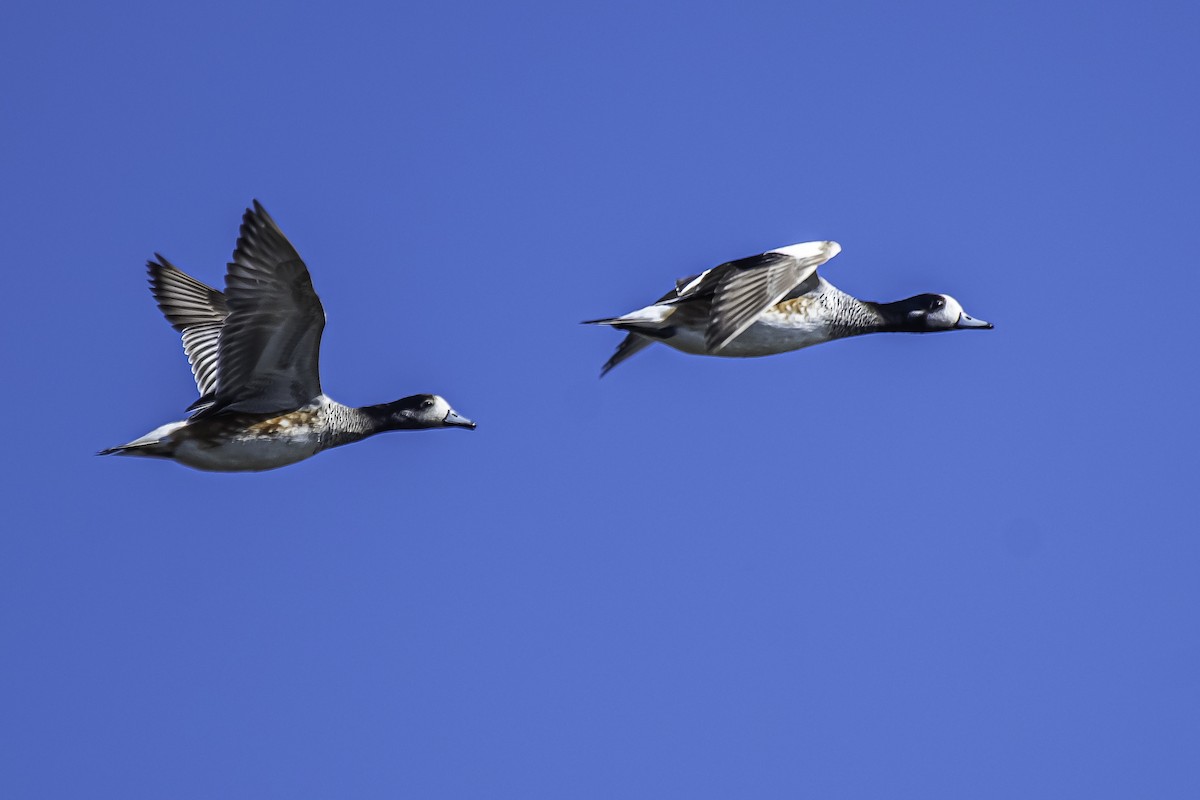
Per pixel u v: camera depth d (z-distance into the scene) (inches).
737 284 679.1
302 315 628.7
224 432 662.5
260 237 603.8
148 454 660.1
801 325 752.3
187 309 748.0
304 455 680.4
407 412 719.1
